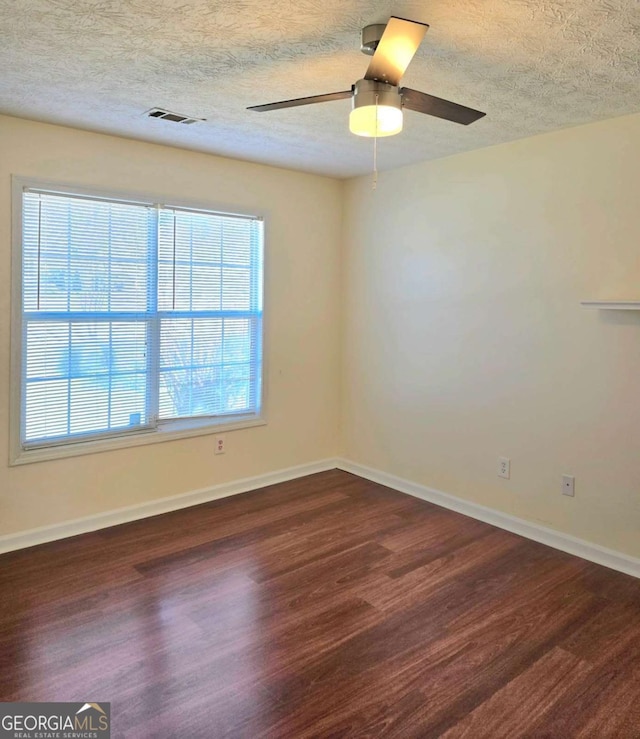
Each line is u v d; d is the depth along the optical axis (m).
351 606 2.63
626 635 2.43
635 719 1.95
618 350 2.99
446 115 2.11
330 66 2.30
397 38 1.65
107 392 3.50
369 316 4.43
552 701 2.02
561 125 3.06
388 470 4.36
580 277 3.12
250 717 1.92
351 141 3.41
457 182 3.72
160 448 3.73
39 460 3.22
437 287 3.90
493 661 2.24
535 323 3.35
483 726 1.90
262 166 4.05
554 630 2.46
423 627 2.47
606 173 2.98
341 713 1.95
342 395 4.71
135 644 2.30
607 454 3.07
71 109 2.87
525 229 3.36
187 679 2.10
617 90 2.51
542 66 2.24
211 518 3.66
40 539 3.25
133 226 3.50
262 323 4.19
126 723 1.88
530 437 3.42
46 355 3.24
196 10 1.85
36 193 3.11
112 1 1.79
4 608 2.55
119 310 3.50
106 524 3.50
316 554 3.17
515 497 3.52
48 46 2.14
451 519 3.71
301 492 4.18
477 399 3.70
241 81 2.47
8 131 2.98
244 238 4.05
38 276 3.17
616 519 3.05
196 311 3.86
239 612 2.56
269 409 4.29
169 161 3.59
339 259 4.62
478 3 1.76
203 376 3.95
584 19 1.85
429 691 2.06
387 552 3.20
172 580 2.84
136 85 2.53
